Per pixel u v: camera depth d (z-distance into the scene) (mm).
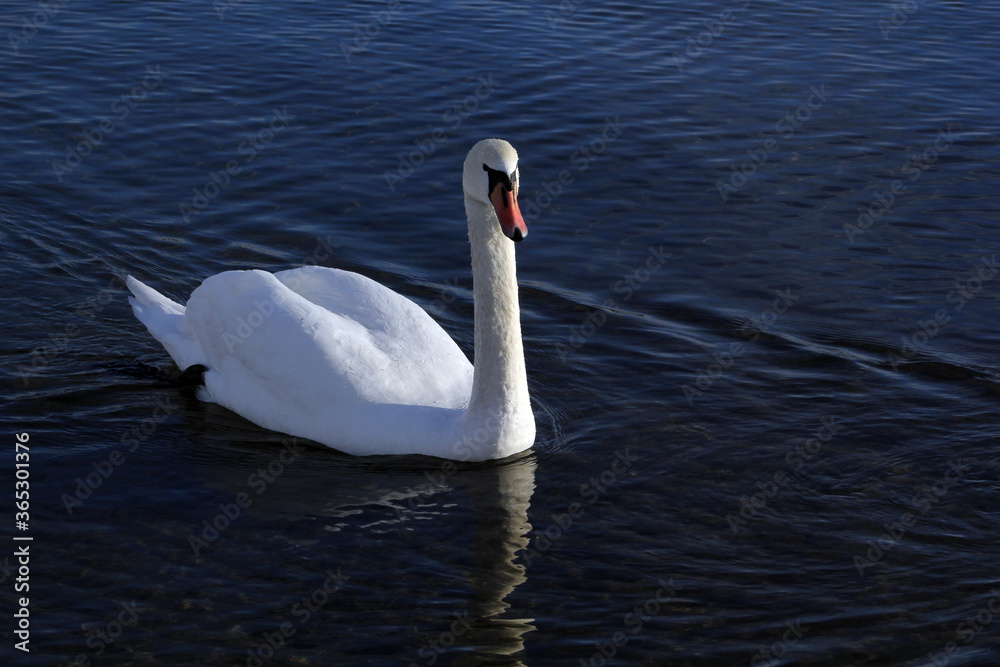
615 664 7938
